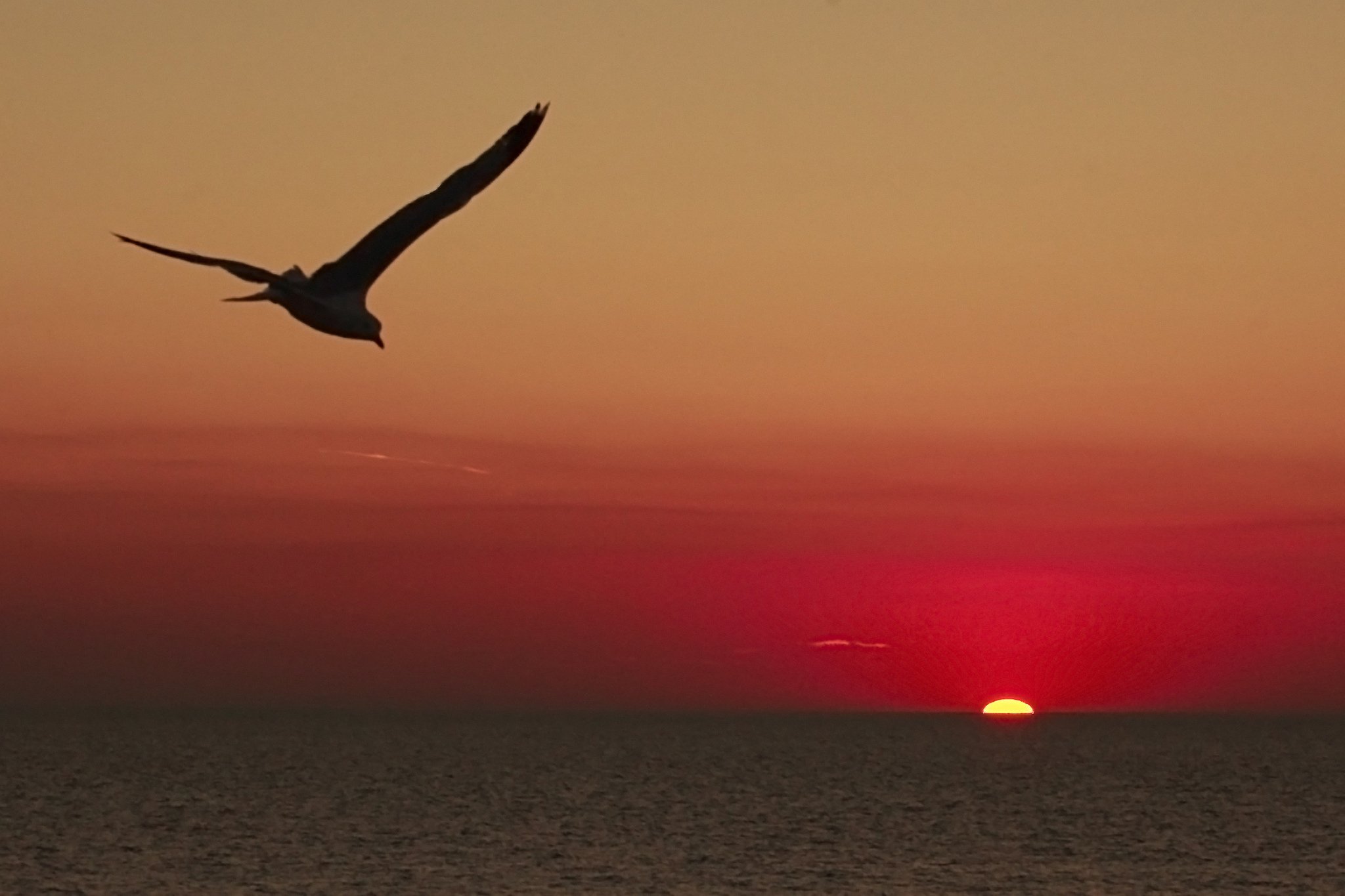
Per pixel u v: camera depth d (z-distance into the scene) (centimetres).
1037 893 12962
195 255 2228
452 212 2541
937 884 13488
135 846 15600
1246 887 13400
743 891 12950
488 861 14638
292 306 2456
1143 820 19162
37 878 13388
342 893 12600
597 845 15925
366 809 19900
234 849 15438
